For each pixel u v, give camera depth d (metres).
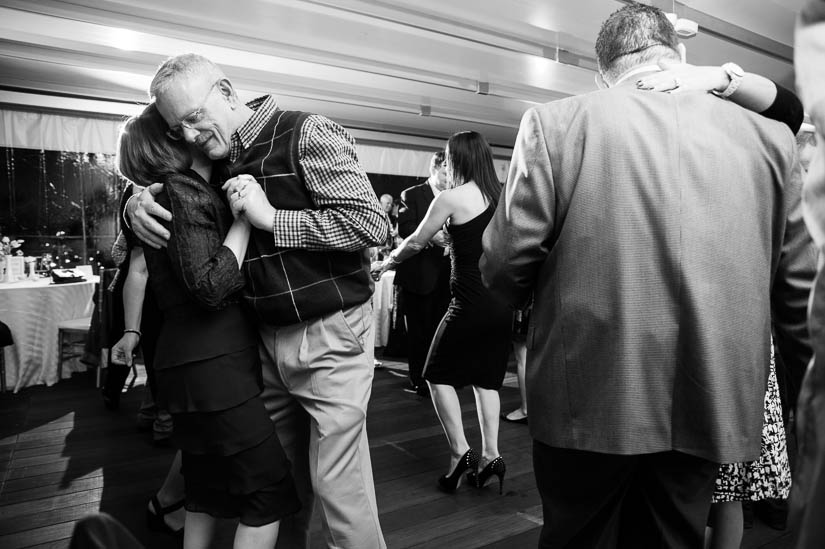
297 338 1.30
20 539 2.00
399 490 2.39
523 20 4.14
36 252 5.53
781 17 4.41
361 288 1.33
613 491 1.03
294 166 1.24
